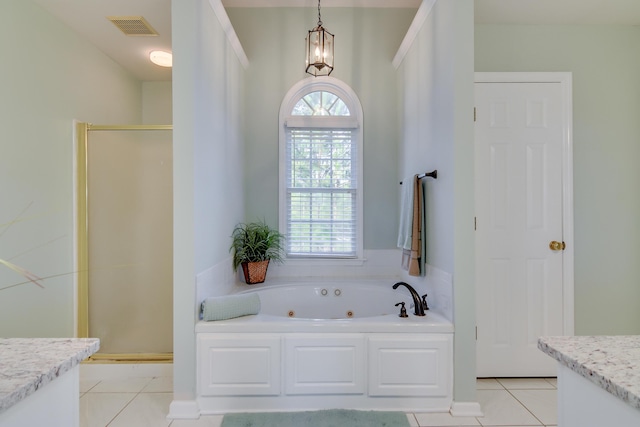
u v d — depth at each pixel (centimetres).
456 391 204
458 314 204
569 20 261
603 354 88
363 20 328
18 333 222
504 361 258
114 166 272
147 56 314
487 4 241
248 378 204
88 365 252
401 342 205
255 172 327
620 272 268
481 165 257
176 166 202
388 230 330
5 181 212
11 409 76
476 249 258
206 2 221
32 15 229
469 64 203
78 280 264
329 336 205
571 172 260
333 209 333
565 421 92
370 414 199
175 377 202
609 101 268
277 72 327
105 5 236
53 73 248
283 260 326
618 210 268
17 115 219
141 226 273
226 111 266
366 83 329
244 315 217
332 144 333
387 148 330
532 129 259
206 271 223
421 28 256
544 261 260
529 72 260
